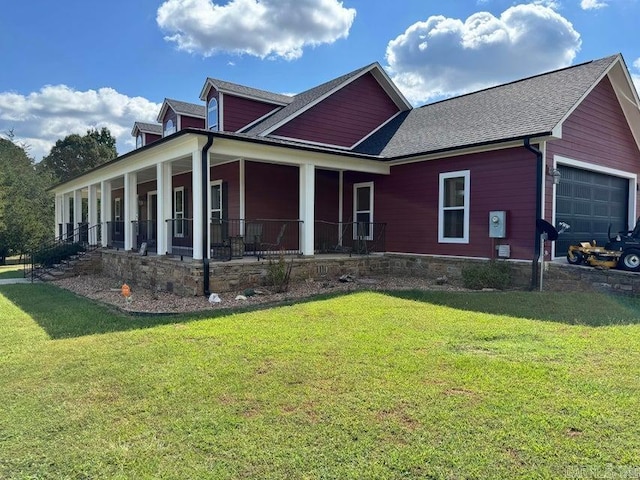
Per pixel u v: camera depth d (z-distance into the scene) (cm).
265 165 1232
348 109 1412
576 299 762
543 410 314
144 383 380
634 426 290
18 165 3691
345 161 1095
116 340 525
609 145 1126
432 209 1085
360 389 358
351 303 747
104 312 717
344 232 1328
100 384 380
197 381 382
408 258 1136
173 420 310
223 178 1274
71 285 1127
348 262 1086
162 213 1023
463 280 957
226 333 545
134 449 273
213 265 862
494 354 449
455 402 330
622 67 1052
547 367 404
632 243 900
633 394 341
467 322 595
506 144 915
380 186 1222
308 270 1007
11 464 260
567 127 975
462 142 995
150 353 467
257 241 1102
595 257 890
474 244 997
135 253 1173
